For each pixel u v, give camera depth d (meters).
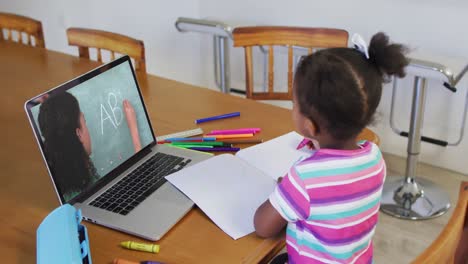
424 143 2.77
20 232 1.05
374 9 2.71
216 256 0.97
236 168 1.23
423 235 2.24
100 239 1.02
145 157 1.28
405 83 2.72
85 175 1.12
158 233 1.01
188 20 2.77
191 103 1.63
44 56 2.11
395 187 2.53
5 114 1.59
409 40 2.67
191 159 1.27
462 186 0.94
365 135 1.39
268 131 1.43
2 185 1.21
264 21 3.16
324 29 1.92
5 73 1.92
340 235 0.94
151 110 1.58
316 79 0.89
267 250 0.99
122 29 3.29
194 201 1.11
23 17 2.34
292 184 0.93
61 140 1.07
